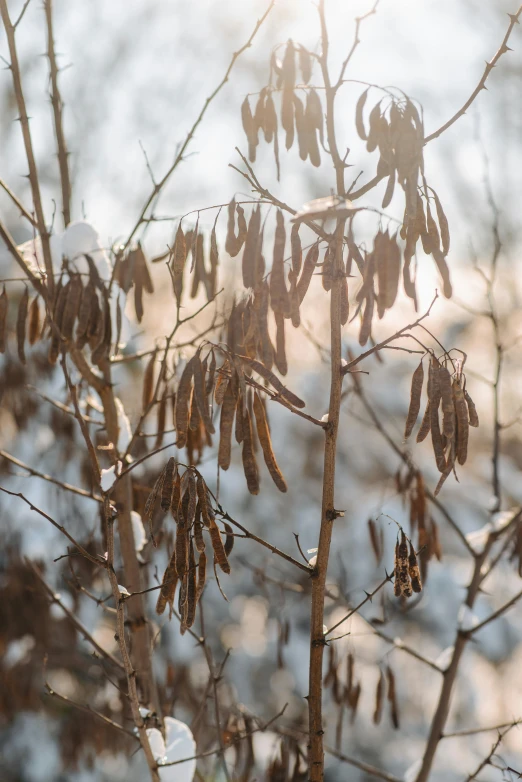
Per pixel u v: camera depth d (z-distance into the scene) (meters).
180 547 1.82
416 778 3.11
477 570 3.34
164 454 3.88
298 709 6.84
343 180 1.91
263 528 7.00
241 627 7.07
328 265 1.83
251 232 1.78
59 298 2.37
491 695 7.35
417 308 1.79
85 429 1.99
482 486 7.85
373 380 7.75
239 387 1.82
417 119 1.78
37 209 2.46
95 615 4.65
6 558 4.45
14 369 3.84
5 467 3.63
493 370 8.70
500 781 6.06
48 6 2.77
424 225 1.78
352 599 5.54
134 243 2.92
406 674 6.56
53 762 5.40
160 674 4.75
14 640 4.14
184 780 2.54
